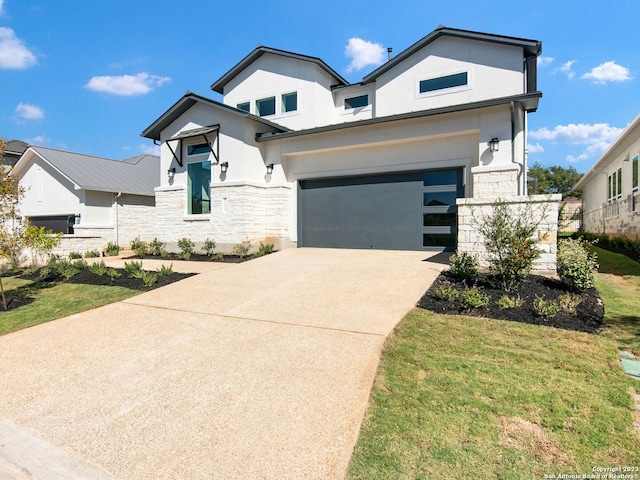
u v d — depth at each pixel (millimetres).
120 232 19125
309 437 2918
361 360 4148
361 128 11500
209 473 2586
